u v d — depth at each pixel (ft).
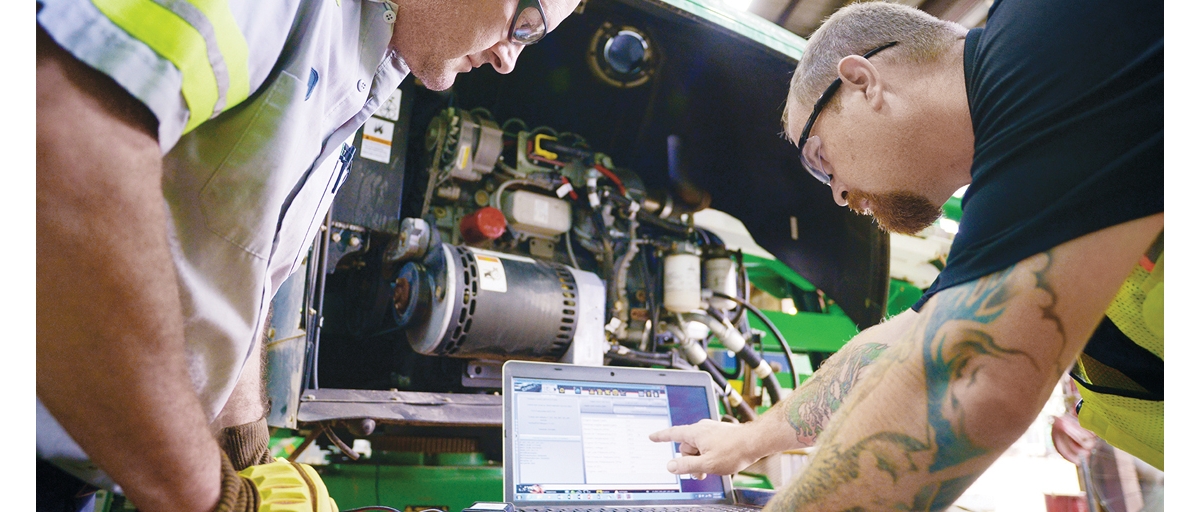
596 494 3.84
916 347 1.90
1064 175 1.70
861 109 2.77
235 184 2.16
